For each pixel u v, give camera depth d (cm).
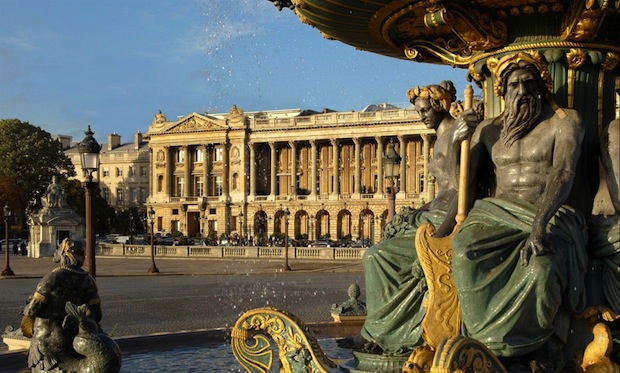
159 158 12269
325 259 5719
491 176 554
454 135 533
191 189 12144
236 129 11638
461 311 477
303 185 11688
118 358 581
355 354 569
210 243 8869
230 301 2467
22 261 5475
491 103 589
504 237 478
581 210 546
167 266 5062
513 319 455
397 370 534
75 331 613
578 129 497
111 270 4597
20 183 10012
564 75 559
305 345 550
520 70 501
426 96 628
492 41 564
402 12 576
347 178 11425
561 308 482
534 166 505
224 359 848
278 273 4250
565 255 473
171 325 1762
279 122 11419
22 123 10306
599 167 541
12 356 822
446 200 584
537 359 478
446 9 539
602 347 476
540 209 471
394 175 2258
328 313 1941
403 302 551
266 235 11144
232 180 11694
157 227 12125
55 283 617
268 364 568
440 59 663
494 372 432
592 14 520
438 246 501
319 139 11150
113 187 13912
